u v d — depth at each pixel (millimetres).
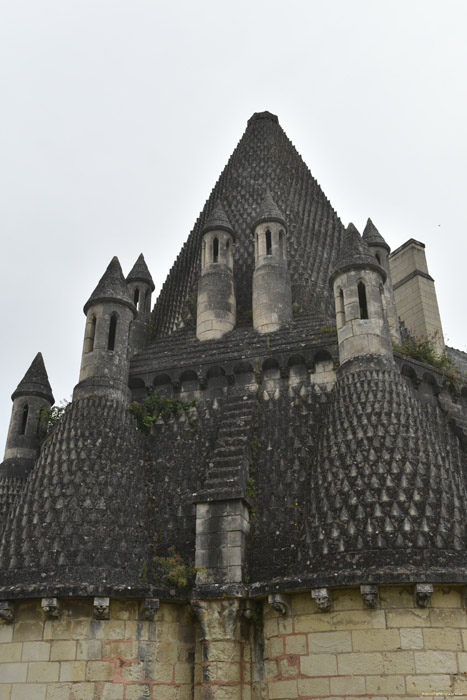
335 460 15133
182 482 17438
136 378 19922
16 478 20359
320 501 14672
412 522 13586
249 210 25750
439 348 24750
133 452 17797
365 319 17984
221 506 15422
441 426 17953
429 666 12523
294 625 13695
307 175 29031
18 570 14969
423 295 26078
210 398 19078
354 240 19266
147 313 24422
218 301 21594
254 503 16016
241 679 13992
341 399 16516
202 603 14367
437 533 13477
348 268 18625
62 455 16969
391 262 27812
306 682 13148
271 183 26578
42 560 14945
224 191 27625
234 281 22844
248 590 14289
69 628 14312
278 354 18844
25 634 14430
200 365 19375
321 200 28000
